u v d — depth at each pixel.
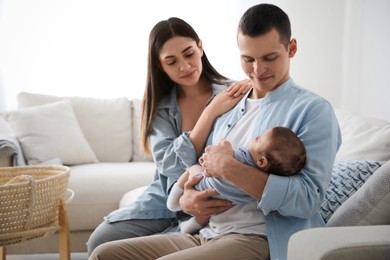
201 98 1.88
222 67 3.97
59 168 1.93
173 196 1.58
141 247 1.48
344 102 3.69
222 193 1.35
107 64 3.87
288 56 1.38
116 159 3.26
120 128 3.31
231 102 1.61
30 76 3.79
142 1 3.87
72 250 2.60
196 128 1.65
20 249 2.54
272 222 1.31
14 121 3.00
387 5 2.98
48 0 3.77
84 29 3.82
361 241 1.00
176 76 1.77
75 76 3.84
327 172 1.28
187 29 1.78
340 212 1.37
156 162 1.81
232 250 1.27
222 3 3.93
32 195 1.62
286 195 1.22
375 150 1.60
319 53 3.84
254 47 1.30
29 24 3.76
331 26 3.78
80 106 3.35
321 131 1.29
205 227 1.50
